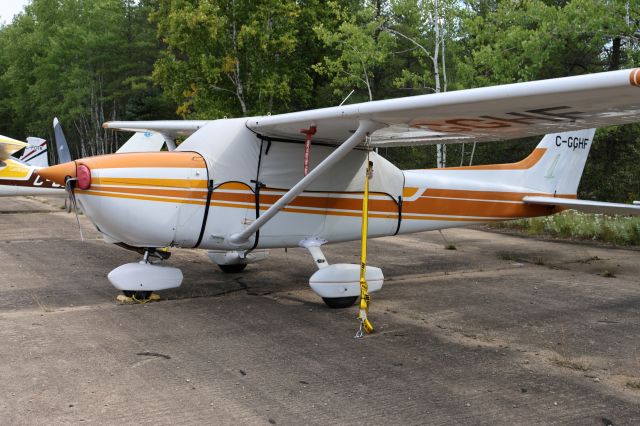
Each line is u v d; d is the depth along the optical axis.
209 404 3.19
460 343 4.42
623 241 9.94
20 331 4.51
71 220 12.88
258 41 17.38
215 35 16.58
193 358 3.96
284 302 5.71
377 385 3.52
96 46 32.31
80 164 5.10
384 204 6.55
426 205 6.91
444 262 8.23
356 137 5.02
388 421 3.01
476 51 13.82
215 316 5.09
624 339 4.56
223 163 5.54
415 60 22.61
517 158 17.11
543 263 8.11
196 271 7.27
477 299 5.93
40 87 33.78
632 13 11.63
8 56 39.50
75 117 33.12
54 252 8.59
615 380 3.66
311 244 5.93
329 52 19.92
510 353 4.18
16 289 6.09
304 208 5.99
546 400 3.32
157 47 33.19
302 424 2.96
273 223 5.80
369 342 4.41
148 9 33.69
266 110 18.08
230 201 5.59
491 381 3.61
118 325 4.73
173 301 5.65
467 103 4.12
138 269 5.55
